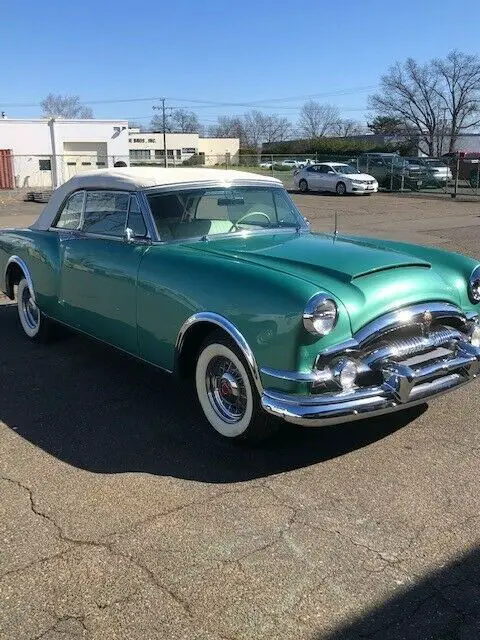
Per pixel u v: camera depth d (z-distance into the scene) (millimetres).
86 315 4980
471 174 28625
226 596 2535
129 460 3688
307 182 27594
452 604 2496
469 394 4688
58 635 2336
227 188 4793
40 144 37750
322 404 3271
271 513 3123
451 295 3865
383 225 16266
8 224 16328
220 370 3855
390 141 65938
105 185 4781
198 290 3754
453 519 3064
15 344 6074
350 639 2314
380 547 2850
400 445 3857
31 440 3959
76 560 2764
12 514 3123
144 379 5051
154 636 2332
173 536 2936
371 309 3410
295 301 3262
